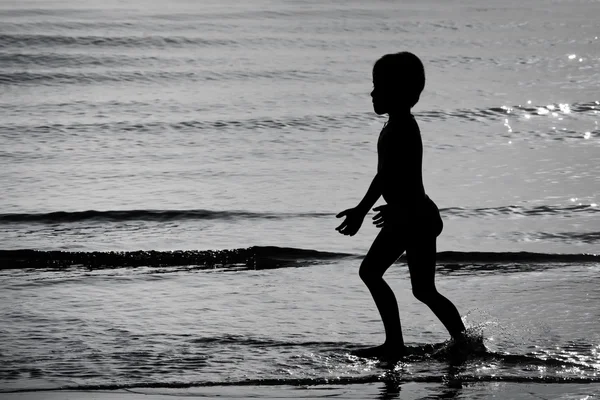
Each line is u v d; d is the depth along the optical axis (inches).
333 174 1685.5
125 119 2198.6
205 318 924.6
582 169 1700.3
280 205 1464.1
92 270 1122.0
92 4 4505.4
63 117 2223.2
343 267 1136.8
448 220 1378.0
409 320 917.8
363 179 1646.2
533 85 2696.9
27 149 1882.4
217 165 1754.4
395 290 1031.6
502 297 1003.3
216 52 3267.7
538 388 718.5
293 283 1065.5
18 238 1275.8
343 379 741.9
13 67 2915.8
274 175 1674.5
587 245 1246.3
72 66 2957.7
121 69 2920.8
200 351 818.2
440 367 775.1
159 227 1342.3
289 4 4776.1
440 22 4220.0
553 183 1598.2
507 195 1519.4
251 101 2436.0
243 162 1782.7
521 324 901.8
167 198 1504.7
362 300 994.1
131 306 968.3
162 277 1090.1
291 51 3329.2
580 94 2541.8
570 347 829.2
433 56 3262.8
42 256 1169.4
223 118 2209.6
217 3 4749.0
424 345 834.8
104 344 837.2
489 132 2058.3
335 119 2208.4
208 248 1228.5
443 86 2664.9
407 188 783.7
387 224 796.6
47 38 3390.7
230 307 966.4
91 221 1369.3
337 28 3946.9
